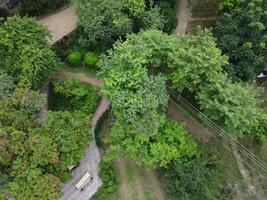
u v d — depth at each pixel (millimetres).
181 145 30406
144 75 29375
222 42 33531
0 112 29188
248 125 29562
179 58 29500
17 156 28438
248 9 33000
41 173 28281
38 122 30562
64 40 37125
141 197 32531
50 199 27688
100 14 33719
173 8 38656
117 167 33594
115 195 32500
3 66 32594
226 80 30078
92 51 36719
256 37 33188
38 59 32125
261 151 34781
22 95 30109
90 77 36281
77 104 34781
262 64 34125
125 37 35125
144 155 29625
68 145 28797
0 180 28188
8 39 31812
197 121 33781
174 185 30250
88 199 32188
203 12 38844
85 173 33000
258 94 31266
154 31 31359
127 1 34062
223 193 32188
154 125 28672
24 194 27594
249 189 32750
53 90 35438
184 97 33281
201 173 29500
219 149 34188
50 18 38031
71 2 38531
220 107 28453
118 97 29062
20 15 37406
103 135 34312
